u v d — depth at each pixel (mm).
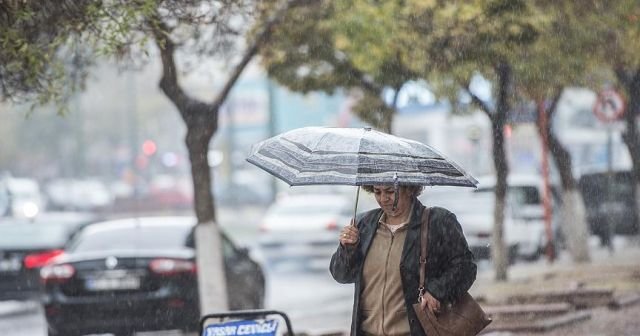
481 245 51281
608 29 35312
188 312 32562
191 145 31344
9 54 23641
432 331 15906
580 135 112688
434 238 16016
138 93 174250
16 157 176625
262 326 19344
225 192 135875
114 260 32562
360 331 16344
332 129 16359
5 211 116188
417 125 124188
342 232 16344
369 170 15469
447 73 35344
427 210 16250
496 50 34312
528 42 34156
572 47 35094
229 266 35312
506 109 41438
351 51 35094
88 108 175375
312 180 15398
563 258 55562
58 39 23594
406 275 16000
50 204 136250
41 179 177375
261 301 37594
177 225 35406
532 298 37219
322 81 41531
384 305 16125
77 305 32406
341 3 33719
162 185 151625
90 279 32562
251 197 134750
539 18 33250
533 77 36719
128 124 177750
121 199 131875
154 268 32500
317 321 38469
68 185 155875
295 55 37656
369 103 43500
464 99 43594
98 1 23219
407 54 34750
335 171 15469
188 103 31297
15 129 174500
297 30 33719
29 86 25750
